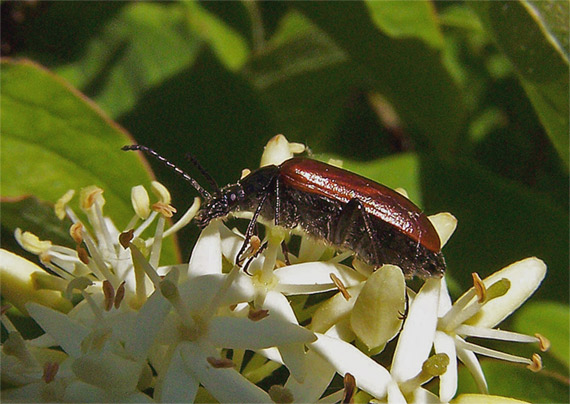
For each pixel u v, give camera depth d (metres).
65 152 0.12
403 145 0.13
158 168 0.12
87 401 0.10
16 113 0.12
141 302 0.10
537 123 0.13
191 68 0.12
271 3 0.13
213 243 0.10
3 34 0.13
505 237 0.12
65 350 0.10
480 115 0.13
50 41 0.13
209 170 0.12
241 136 0.12
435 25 0.12
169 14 0.13
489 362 0.11
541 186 0.13
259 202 0.11
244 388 0.10
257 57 0.13
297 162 0.11
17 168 0.12
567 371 0.11
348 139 0.13
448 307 0.10
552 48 0.11
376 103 0.13
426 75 0.12
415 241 0.10
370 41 0.12
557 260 0.12
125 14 0.13
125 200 0.12
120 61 0.13
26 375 0.10
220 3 0.13
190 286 0.10
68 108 0.12
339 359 0.10
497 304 0.10
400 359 0.10
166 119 0.12
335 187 0.10
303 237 0.11
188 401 0.10
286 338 0.10
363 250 0.10
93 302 0.10
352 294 0.10
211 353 0.10
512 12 0.11
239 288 0.10
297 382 0.10
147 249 0.11
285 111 0.13
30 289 0.10
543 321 0.12
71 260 0.10
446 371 0.10
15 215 0.12
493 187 0.12
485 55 0.13
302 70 0.13
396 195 0.10
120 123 0.12
